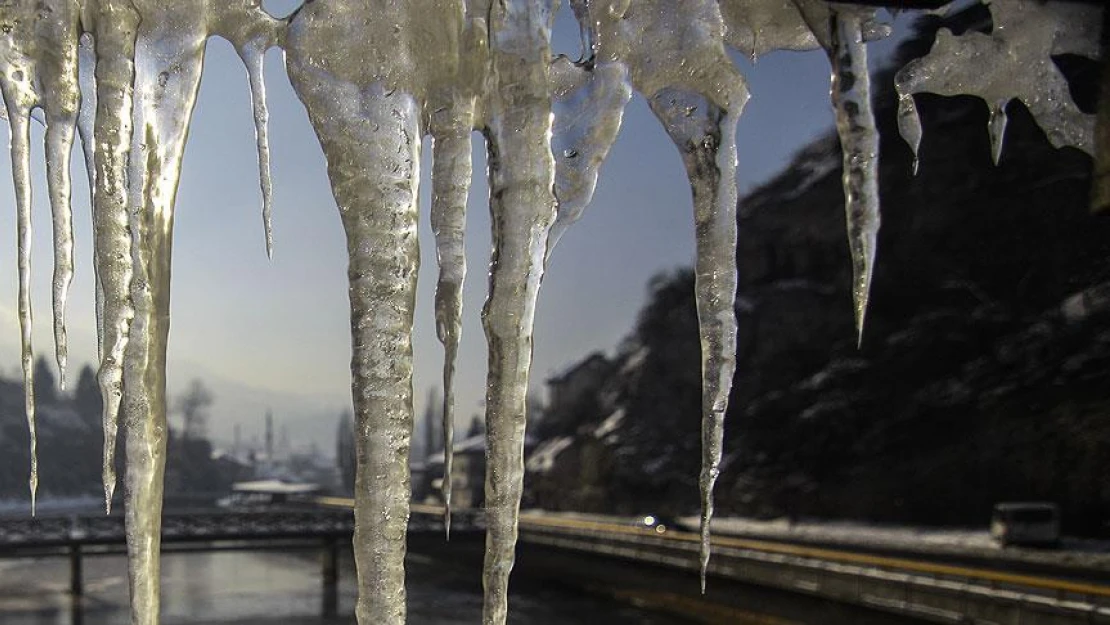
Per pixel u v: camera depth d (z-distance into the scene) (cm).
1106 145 255
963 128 4731
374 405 237
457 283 254
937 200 4797
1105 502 3138
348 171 238
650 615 3228
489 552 252
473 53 248
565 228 264
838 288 5284
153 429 244
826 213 5569
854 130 264
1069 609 1616
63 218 255
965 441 3906
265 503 9094
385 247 238
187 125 246
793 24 266
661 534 3791
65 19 233
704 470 274
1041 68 286
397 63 240
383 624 233
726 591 2812
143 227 240
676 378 6047
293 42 238
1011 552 2934
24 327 266
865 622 2189
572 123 264
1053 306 4091
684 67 263
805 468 4706
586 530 3891
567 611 3397
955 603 1906
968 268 4584
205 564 5891
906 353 4531
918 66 286
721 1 261
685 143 271
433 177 255
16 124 245
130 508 238
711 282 272
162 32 239
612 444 5975
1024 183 4422
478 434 8131
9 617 3781
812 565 2411
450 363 255
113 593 4362
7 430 9338
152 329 243
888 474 4191
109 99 231
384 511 236
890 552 3141
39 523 4044
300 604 4119
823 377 4878
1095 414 3369
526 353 254
